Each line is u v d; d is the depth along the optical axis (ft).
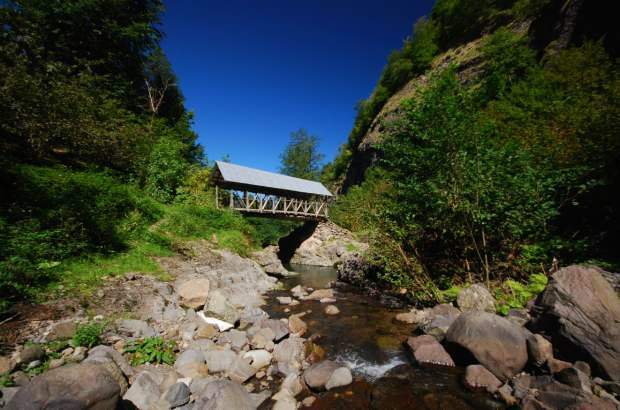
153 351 12.35
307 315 22.11
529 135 23.16
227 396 9.57
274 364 13.66
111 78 49.42
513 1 92.53
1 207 16.29
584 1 41.16
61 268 15.90
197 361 12.44
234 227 41.14
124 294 16.15
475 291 17.58
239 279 28.09
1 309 11.54
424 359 13.66
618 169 17.40
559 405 8.86
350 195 80.43
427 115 22.48
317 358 14.56
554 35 45.55
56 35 42.39
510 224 18.62
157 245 25.66
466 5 111.14
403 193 23.44
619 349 9.89
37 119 23.21
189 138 71.51
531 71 39.27
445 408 10.21
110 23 48.67
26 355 9.53
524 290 17.34
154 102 71.67
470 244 21.54
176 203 38.27
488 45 74.90
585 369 10.12
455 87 23.21
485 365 11.93
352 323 20.11
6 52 23.36
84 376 7.49
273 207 64.44
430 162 21.66
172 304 17.24
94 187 23.49
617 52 32.22
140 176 35.91
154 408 9.33
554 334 11.74
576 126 19.90
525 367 11.62
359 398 11.21
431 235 24.12
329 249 66.59
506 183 18.85
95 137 28.55
